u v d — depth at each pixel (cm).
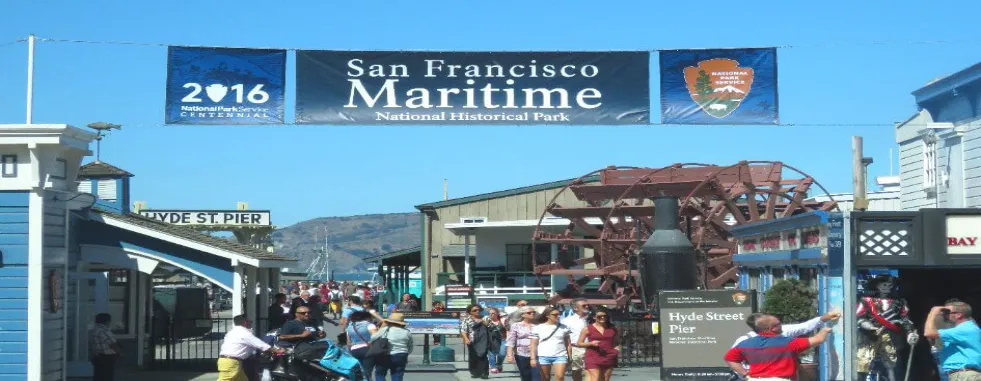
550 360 1562
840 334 1471
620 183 3228
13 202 1769
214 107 1880
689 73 1917
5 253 1764
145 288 2769
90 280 2345
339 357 1700
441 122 1917
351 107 1911
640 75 1922
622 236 3297
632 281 2903
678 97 1917
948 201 2908
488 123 1920
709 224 3027
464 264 4291
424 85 1922
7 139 1747
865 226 1451
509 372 2286
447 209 4325
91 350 1853
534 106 1922
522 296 3762
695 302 1606
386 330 1698
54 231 1836
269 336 1786
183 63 1875
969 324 1197
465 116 1922
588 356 1543
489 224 3825
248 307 2461
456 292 3706
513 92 1923
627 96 1920
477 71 1925
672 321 1606
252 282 2466
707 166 3142
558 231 3953
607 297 3030
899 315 1488
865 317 1476
